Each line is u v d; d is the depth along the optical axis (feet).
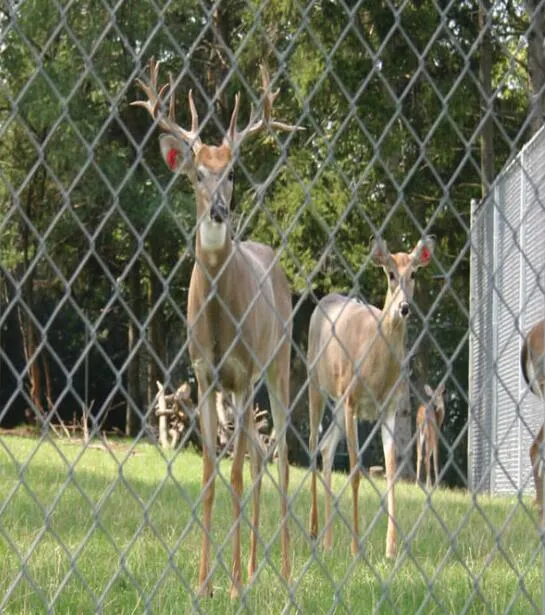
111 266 125.90
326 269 96.84
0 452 78.89
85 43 89.30
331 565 33.50
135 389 124.77
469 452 73.92
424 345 107.45
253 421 30.55
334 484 64.64
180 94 103.91
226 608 26.21
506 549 36.09
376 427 18.19
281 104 92.12
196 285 29.89
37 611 26.32
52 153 103.40
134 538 16.76
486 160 88.94
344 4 17.29
